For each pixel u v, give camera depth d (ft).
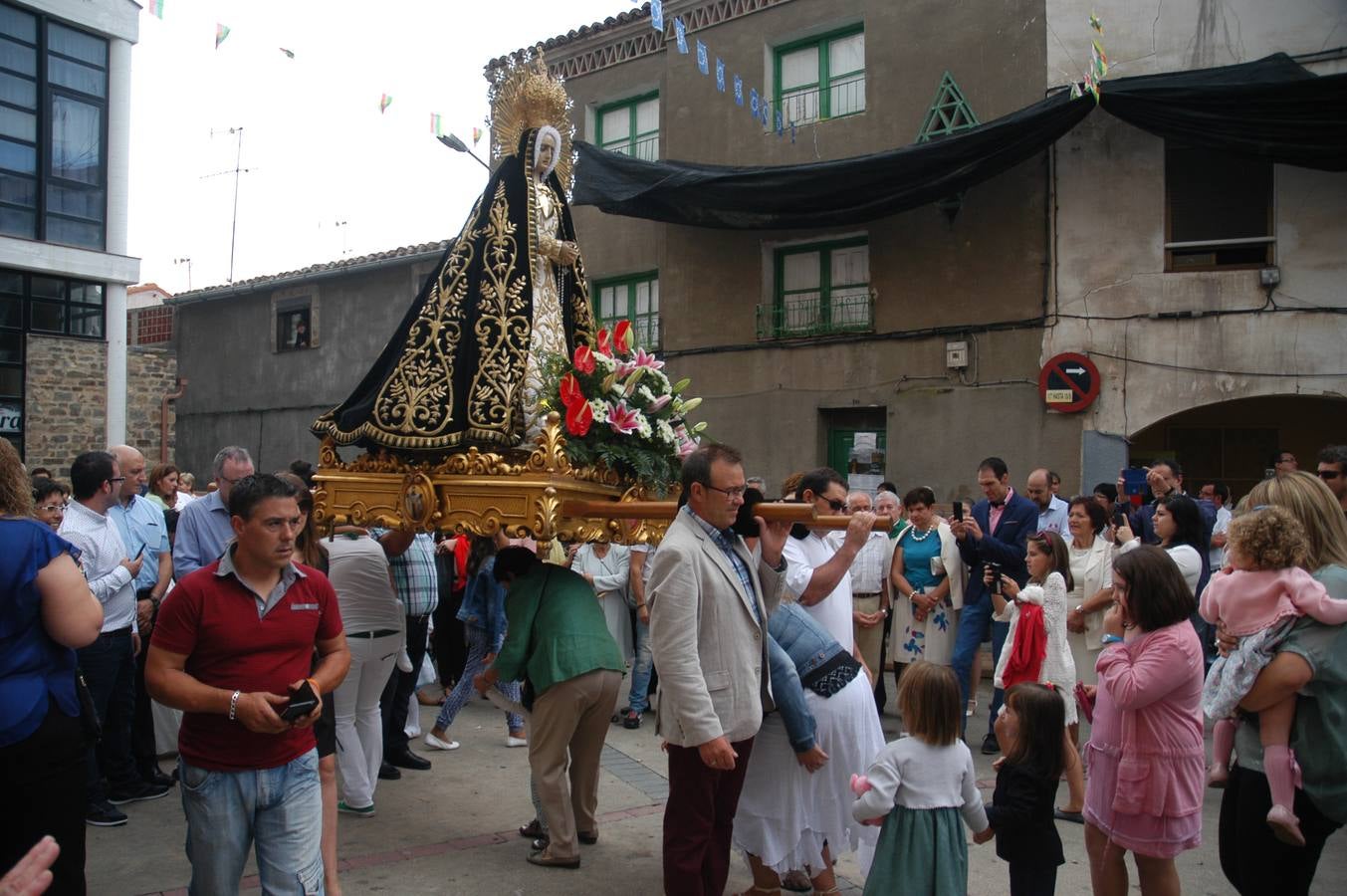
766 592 14.46
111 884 15.23
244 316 68.08
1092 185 36.88
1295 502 11.84
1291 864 11.42
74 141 52.19
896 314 41.19
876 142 41.60
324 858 14.21
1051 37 37.45
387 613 18.57
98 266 52.80
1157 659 12.08
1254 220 35.04
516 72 17.93
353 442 16.84
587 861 16.65
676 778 13.12
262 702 10.73
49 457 52.01
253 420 66.85
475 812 19.16
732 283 45.85
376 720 19.15
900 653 25.84
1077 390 36.52
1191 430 43.32
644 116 50.01
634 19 48.78
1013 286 38.24
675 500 16.88
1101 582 21.59
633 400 16.22
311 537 16.57
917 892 12.08
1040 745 12.92
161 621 10.93
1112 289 36.47
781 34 44.39
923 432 40.16
